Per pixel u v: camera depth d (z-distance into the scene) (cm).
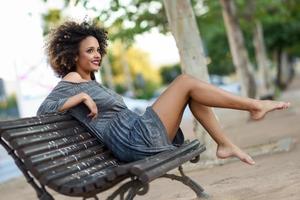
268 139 1023
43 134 409
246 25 2134
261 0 1994
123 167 370
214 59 3659
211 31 2309
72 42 498
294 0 2081
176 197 586
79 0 942
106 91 488
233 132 1351
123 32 1280
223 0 1697
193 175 729
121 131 470
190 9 819
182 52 816
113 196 416
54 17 1195
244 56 1716
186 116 2745
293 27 3359
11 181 1134
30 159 373
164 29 1274
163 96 482
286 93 3219
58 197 743
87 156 441
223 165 776
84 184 376
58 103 450
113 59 5088
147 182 369
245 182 604
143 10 1234
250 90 1708
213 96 474
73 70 510
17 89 1426
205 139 807
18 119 395
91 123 473
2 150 1733
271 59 4166
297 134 1029
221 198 532
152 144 463
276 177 602
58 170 391
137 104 2508
